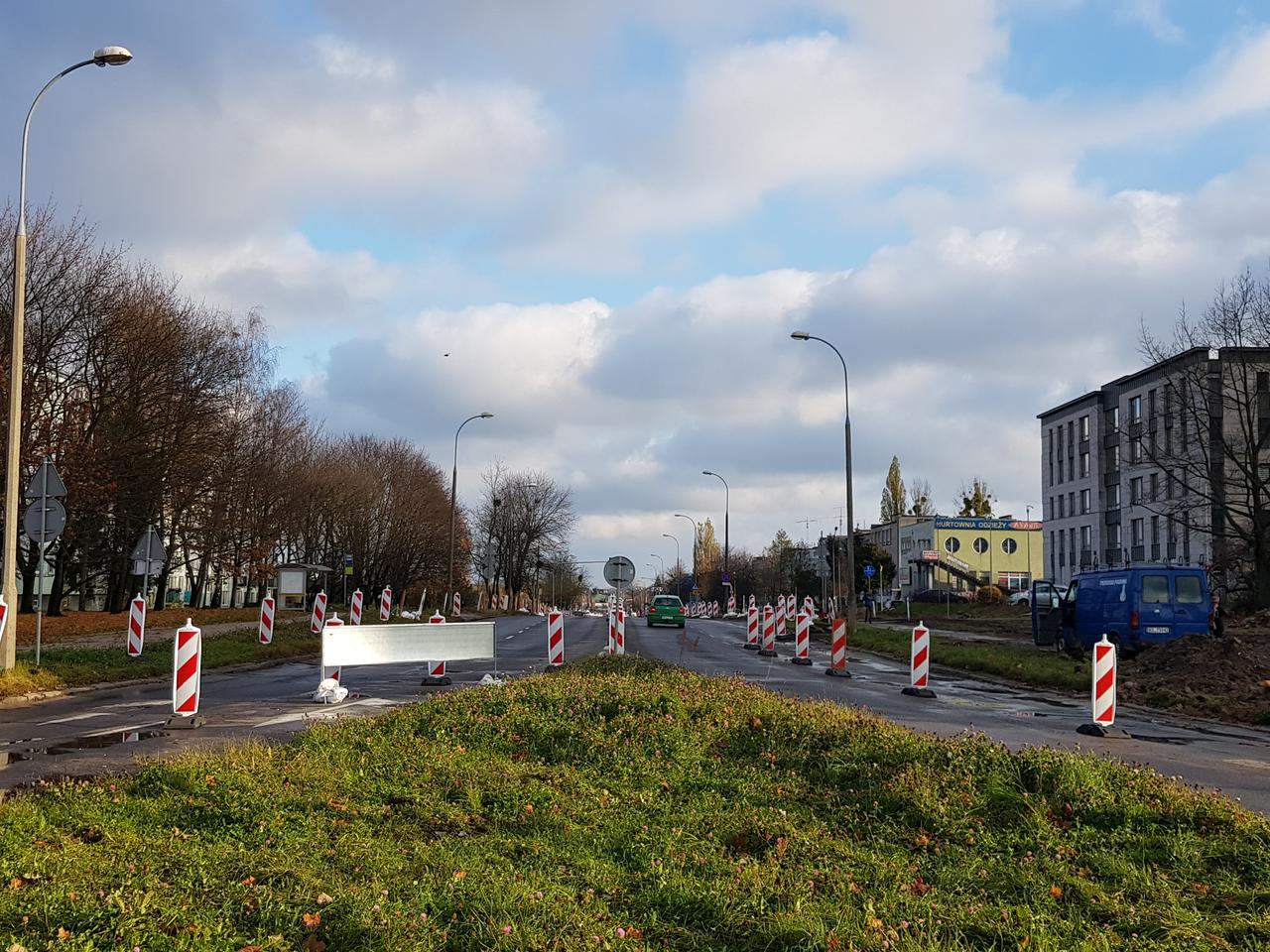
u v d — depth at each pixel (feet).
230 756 27.53
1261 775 33.24
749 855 20.83
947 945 15.75
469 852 20.15
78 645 84.23
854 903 17.81
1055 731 44.37
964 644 109.19
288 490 170.91
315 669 74.69
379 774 27.25
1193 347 137.49
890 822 23.35
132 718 44.27
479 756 30.25
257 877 17.62
